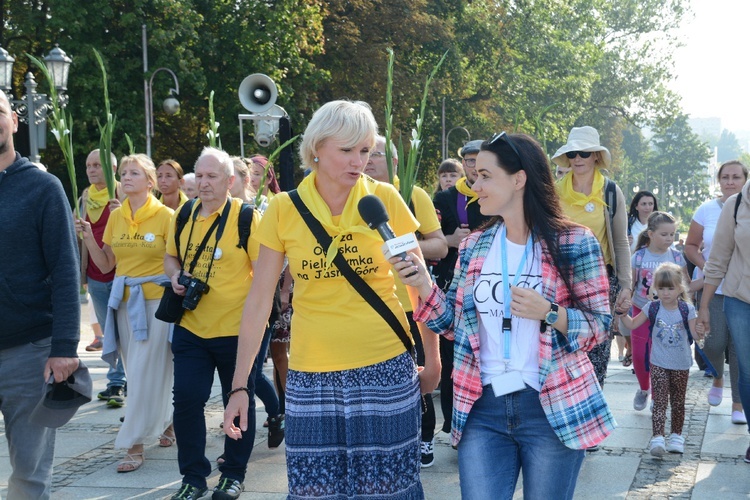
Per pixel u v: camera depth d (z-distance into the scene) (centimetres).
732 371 696
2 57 1309
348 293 338
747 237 553
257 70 2528
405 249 316
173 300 508
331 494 338
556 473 314
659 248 916
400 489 341
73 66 2258
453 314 331
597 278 315
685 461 589
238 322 511
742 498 508
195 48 2494
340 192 344
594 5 4262
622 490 525
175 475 566
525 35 3722
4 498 509
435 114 3259
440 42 3100
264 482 547
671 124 4828
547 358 310
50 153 2495
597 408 313
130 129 2358
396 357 341
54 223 383
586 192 612
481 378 321
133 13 2309
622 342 1129
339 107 331
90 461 600
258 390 613
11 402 389
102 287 805
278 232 345
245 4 2534
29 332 386
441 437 649
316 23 2598
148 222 615
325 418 338
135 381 577
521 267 320
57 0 2242
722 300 663
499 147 321
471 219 612
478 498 317
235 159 641
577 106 3966
